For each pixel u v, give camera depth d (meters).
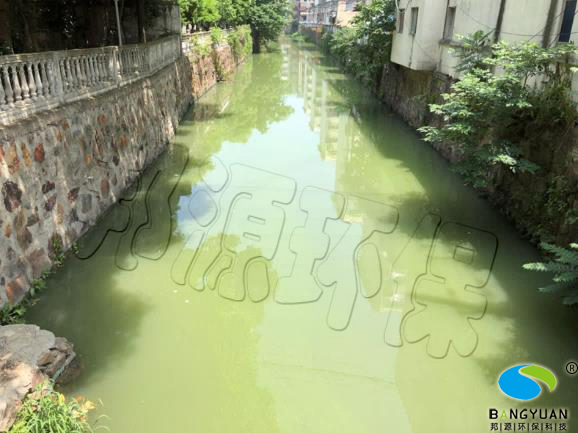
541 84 7.89
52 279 6.27
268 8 45.53
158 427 4.32
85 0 14.09
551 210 7.03
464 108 8.01
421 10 13.48
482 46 9.55
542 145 7.59
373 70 21.28
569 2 7.35
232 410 4.57
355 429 4.44
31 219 5.90
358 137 15.14
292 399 4.73
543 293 6.45
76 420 4.02
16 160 5.59
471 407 4.70
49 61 6.59
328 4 50.53
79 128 7.31
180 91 16.52
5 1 10.12
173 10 17.47
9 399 3.71
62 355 4.73
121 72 9.61
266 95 22.89
